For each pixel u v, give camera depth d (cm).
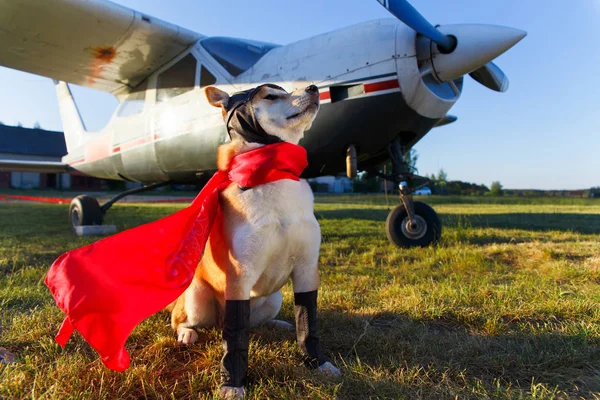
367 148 512
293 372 194
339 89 481
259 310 243
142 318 166
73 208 758
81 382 184
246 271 176
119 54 621
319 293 325
